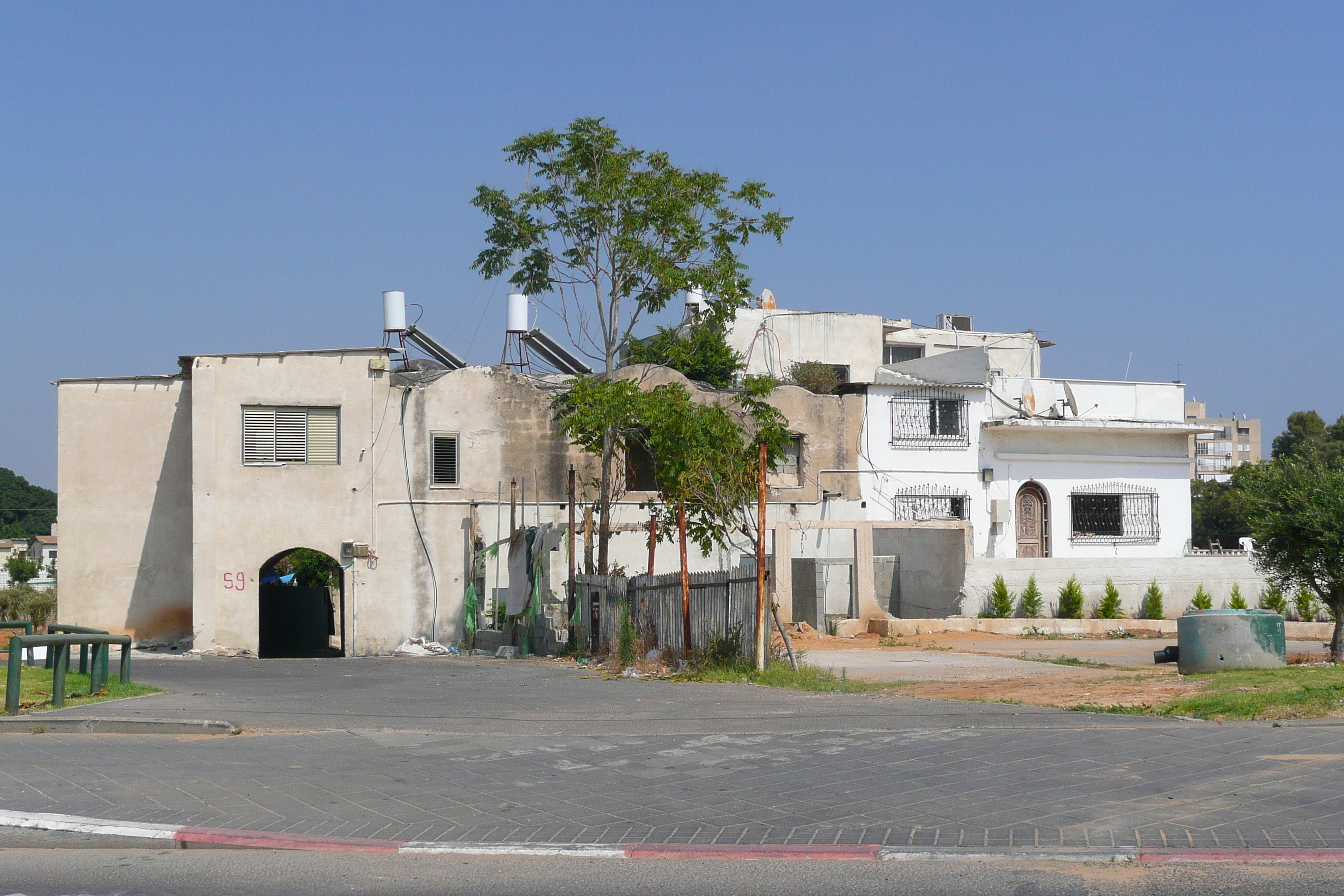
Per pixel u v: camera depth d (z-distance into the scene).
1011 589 30.52
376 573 29.58
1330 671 14.02
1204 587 31.64
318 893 6.52
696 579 18.75
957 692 13.96
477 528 30.25
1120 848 6.68
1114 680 14.66
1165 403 39.03
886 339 53.69
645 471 32.12
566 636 24.53
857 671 18.25
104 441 30.50
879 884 6.38
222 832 7.59
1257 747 9.07
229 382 29.16
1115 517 36.75
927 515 34.50
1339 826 6.89
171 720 11.36
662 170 28.58
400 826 7.73
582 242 29.33
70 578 30.11
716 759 9.58
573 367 36.69
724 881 6.53
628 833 7.43
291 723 11.81
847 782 8.56
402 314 33.56
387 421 29.92
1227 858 6.50
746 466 21.98
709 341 39.75
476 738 10.84
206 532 28.77
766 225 28.81
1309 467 20.02
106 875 6.95
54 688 12.95
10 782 8.98
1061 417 37.00
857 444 34.06
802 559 28.61
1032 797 7.88
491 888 6.54
